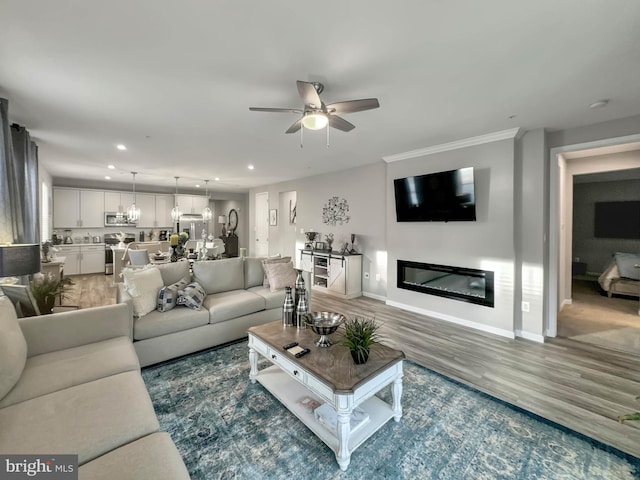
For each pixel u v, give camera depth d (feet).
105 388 4.96
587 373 8.44
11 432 3.86
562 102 8.37
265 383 7.43
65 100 8.25
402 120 9.80
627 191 20.13
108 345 6.72
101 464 3.44
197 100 8.27
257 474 5.01
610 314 13.69
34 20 5.01
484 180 11.67
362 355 5.93
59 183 22.21
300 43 5.73
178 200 27.86
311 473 5.04
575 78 7.01
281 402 6.85
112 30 5.31
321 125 7.32
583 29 5.24
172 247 16.19
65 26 5.17
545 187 10.86
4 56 6.10
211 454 5.43
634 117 9.39
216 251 21.01
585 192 21.66
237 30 5.34
